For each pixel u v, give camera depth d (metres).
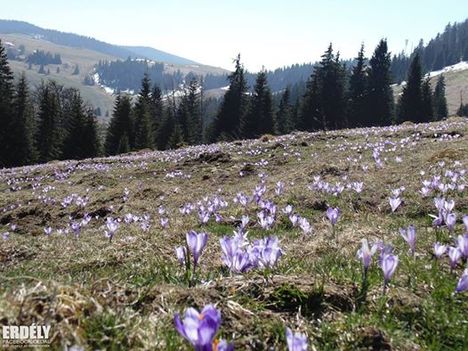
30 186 29.25
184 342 3.44
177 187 21.06
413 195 12.34
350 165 19.09
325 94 80.00
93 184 25.84
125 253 8.36
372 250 4.56
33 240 11.43
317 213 12.30
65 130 91.81
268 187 17.48
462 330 4.07
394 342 3.74
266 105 80.25
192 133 96.44
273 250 4.66
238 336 3.77
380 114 81.81
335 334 3.89
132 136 86.19
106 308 3.64
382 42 81.62
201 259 7.42
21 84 83.81
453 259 5.09
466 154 17.45
